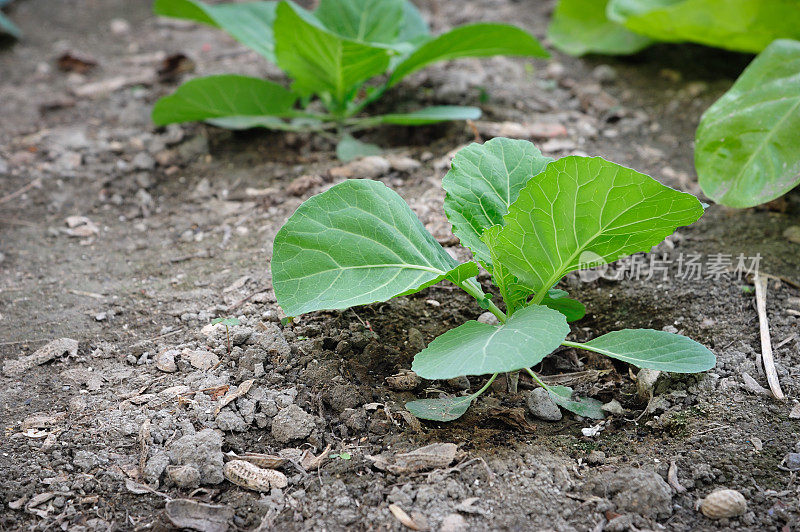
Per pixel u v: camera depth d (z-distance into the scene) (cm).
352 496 106
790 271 122
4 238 129
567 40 161
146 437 109
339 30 138
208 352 116
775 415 110
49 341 117
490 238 109
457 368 104
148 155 139
